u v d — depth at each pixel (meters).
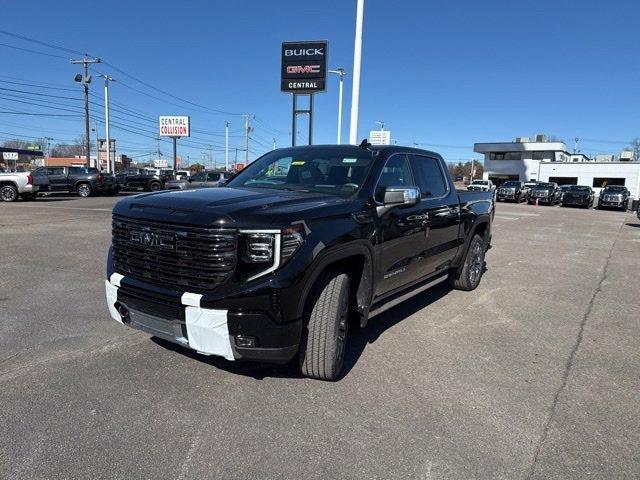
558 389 3.71
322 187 4.23
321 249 3.29
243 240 3.08
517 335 4.96
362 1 16.08
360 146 4.77
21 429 2.92
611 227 19.39
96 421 3.04
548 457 2.82
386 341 4.64
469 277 6.68
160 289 3.28
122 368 3.80
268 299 3.06
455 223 5.81
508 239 13.58
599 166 53.56
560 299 6.53
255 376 3.73
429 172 5.45
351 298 3.96
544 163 56.75
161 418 3.10
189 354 4.10
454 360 4.22
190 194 3.69
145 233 3.35
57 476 2.52
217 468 2.62
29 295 5.81
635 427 3.19
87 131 45.41
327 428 3.05
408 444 2.91
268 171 4.73
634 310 6.04
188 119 47.12
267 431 2.99
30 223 13.02
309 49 20.38
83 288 6.18
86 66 44.50
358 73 16.47
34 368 3.77
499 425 3.16
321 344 3.46
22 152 67.06
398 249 4.45
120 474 2.55
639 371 4.11
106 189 29.45
